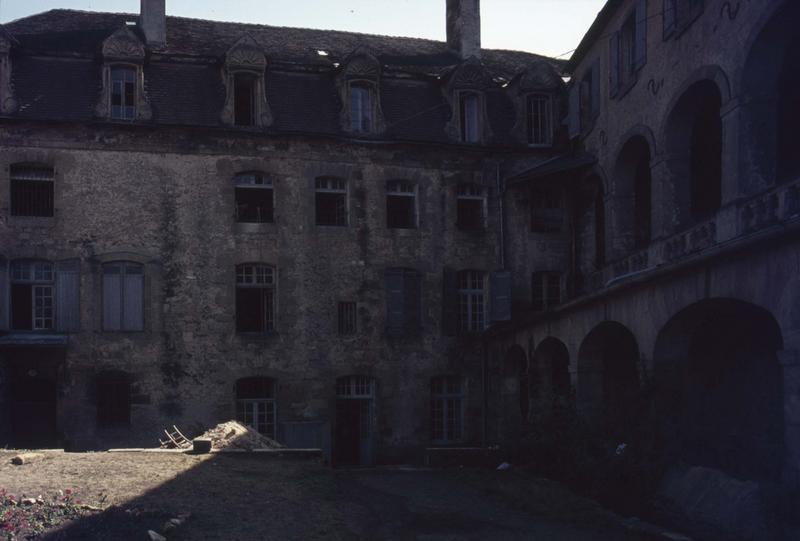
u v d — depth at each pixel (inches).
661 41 868.6
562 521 596.7
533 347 957.2
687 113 844.0
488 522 592.4
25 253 999.0
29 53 1033.5
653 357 660.7
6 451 711.1
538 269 1163.3
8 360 978.1
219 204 1056.2
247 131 1066.7
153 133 1042.1
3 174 994.7
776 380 704.4
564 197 1187.3
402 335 1101.1
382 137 1114.7
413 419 1100.5
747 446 734.5
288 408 1055.0
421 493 713.0
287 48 1208.8
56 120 1003.9
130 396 1009.5
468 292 1152.2
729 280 558.3
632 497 630.5
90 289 1010.7
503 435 948.0
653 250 860.0
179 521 499.2
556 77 1194.6
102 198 1022.4
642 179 1033.5
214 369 1034.7
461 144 1143.0
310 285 1078.4
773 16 660.7
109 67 1039.0
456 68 1165.1
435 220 1134.4
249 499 581.9
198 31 1197.1
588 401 806.5
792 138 800.3
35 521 473.4
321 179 1109.7
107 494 548.7
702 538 530.0
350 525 555.8
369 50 1127.0
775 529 490.6
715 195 914.7
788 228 475.8
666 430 651.5
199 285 1040.8
